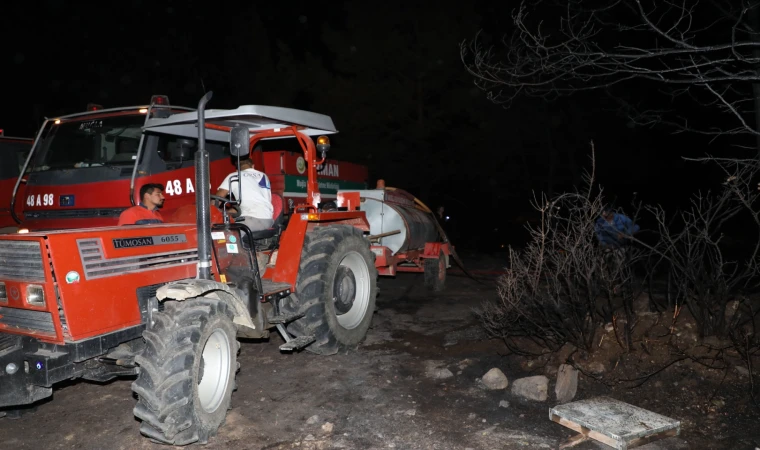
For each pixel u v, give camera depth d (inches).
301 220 229.6
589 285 207.8
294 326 224.2
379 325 292.5
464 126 725.3
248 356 243.3
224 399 173.5
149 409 149.6
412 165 743.7
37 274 146.3
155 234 172.4
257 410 187.0
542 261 224.4
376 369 223.9
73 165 272.5
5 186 371.2
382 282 420.8
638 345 206.8
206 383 171.2
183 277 180.5
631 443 153.9
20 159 383.2
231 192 231.8
